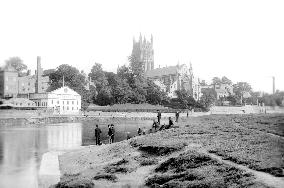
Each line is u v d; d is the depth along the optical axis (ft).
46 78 620.49
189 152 89.81
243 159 75.36
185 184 67.92
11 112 402.11
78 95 540.93
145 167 90.79
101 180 82.94
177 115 216.33
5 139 207.82
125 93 599.16
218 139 105.81
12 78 561.84
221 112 605.31
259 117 178.09
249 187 58.29
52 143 187.62
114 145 132.26
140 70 647.97
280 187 54.95
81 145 179.22
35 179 92.43
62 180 85.05
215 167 74.84
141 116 523.29
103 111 541.75
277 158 73.46
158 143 108.06
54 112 483.51
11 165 114.11
